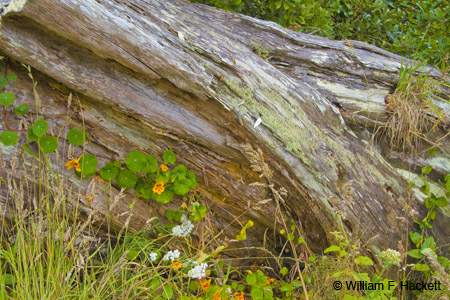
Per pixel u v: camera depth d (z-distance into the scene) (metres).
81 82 2.29
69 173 2.39
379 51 3.40
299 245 2.89
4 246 2.35
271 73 2.79
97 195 2.46
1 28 2.07
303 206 2.78
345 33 4.66
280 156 2.58
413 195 2.70
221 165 2.68
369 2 4.57
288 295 2.48
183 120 2.50
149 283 2.32
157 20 2.52
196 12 3.10
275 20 3.92
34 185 2.27
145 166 2.47
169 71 2.29
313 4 3.84
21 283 2.00
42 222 2.12
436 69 3.45
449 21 4.00
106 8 2.25
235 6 3.58
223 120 2.52
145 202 2.62
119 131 2.50
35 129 2.20
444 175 3.18
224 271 2.87
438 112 2.99
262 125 2.54
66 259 2.27
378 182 2.95
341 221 2.61
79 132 2.34
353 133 3.04
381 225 2.88
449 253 3.08
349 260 2.37
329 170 2.75
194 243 2.72
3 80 2.25
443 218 3.11
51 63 2.22
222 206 2.77
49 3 1.99
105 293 2.22
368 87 3.21
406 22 4.83
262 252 2.94
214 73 2.47
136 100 2.40
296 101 2.79
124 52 2.20
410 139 3.11
